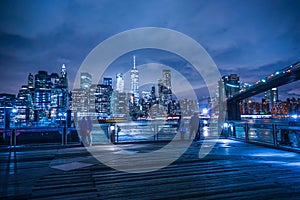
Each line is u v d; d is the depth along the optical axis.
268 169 6.49
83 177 5.92
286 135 9.84
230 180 5.55
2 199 4.58
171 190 4.96
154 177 5.86
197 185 5.24
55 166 7.05
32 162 7.62
